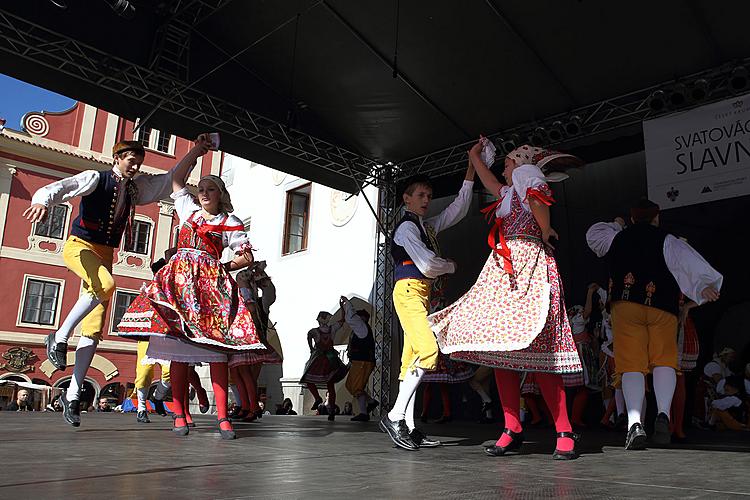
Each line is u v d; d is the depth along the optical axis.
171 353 2.99
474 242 7.96
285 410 10.30
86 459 1.87
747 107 5.77
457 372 6.20
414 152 7.94
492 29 5.83
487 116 7.05
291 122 7.12
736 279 6.20
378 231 8.78
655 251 2.92
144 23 5.97
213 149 3.37
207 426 4.04
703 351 6.29
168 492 1.26
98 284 3.11
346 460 2.06
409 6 5.73
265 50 6.56
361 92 6.95
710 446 3.22
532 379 6.12
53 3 5.23
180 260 2.97
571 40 5.79
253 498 1.21
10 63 5.46
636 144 6.93
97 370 15.94
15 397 14.97
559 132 6.68
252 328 2.97
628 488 1.49
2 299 15.15
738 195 5.74
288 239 11.77
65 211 16.34
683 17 5.32
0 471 1.57
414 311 2.75
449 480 1.59
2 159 15.48
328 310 10.41
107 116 17.12
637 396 2.80
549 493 1.38
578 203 7.24
